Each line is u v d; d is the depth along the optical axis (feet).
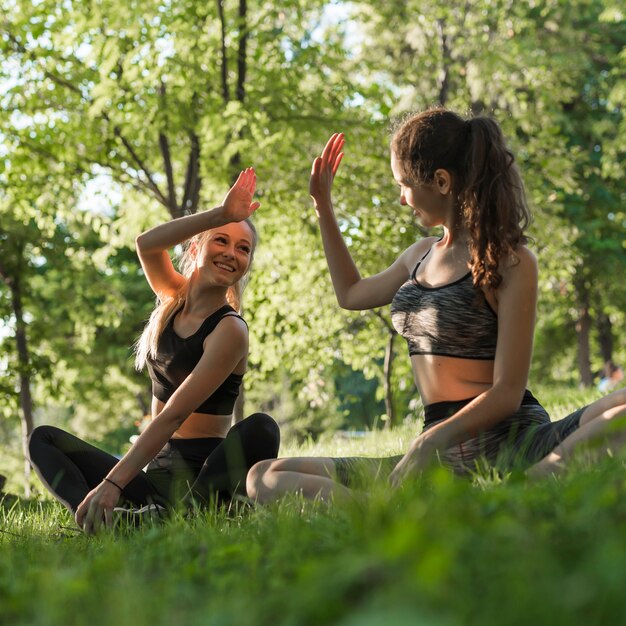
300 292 51.29
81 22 39.96
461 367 10.39
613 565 3.26
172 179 44.32
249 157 42.09
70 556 7.84
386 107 45.16
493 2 54.75
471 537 4.41
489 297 10.25
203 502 11.82
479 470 9.13
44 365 55.52
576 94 60.59
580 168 66.85
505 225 10.11
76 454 12.56
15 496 23.39
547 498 6.15
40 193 47.26
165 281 13.30
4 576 6.75
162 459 12.73
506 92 54.70
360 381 83.41
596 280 68.74
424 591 3.26
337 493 9.32
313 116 43.27
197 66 40.29
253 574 5.09
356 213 47.19
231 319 12.55
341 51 44.75
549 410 28.22
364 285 12.57
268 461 10.55
